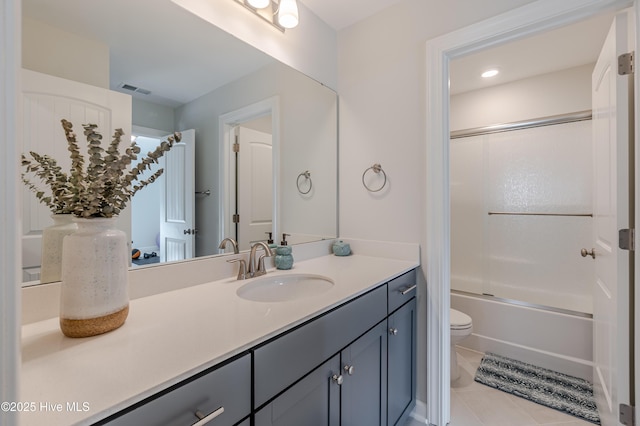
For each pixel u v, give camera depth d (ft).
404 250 5.48
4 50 1.23
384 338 4.26
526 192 8.52
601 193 4.81
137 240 3.45
